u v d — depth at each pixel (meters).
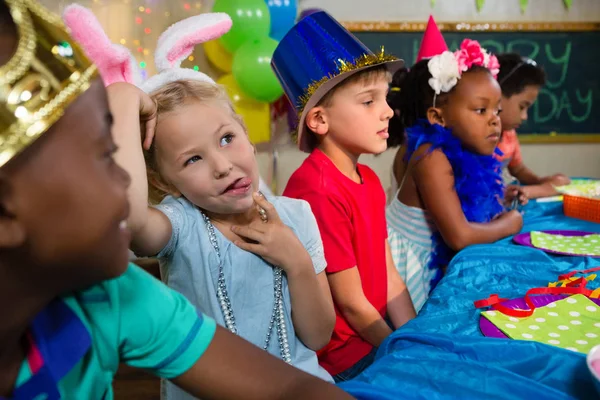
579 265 1.03
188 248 0.83
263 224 0.85
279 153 2.96
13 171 0.33
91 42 0.81
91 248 0.36
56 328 0.45
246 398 0.51
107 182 0.36
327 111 1.24
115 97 0.76
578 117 3.19
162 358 0.51
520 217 1.43
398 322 1.37
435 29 1.78
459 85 1.47
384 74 1.23
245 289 0.85
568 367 0.61
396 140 1.70
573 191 1.61
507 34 3.07
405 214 1.56
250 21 2.48
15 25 0.34
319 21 1.25
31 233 0.35
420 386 0.60
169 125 0.78
